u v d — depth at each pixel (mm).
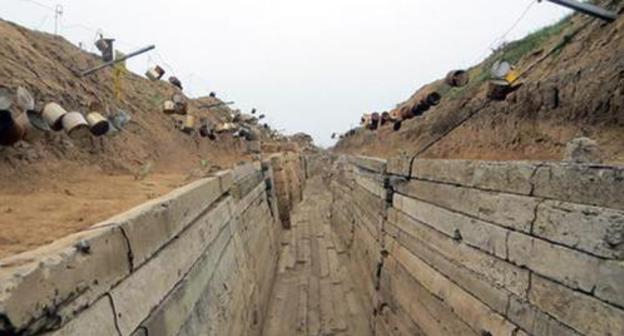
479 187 6973
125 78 18875
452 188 8023
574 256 4715
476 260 7004
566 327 4812
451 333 7770
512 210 5980
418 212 9938
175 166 15242
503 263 6207
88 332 3277
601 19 8180
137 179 9867
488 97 9422
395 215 11945
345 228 24875
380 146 28359
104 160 10828
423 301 9258
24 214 5422
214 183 9414
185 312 5828
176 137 19000
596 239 4387
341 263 21250
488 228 6637
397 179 11750
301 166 52594
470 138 12578
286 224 29156
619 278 4086
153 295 4723
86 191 7703
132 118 15352
